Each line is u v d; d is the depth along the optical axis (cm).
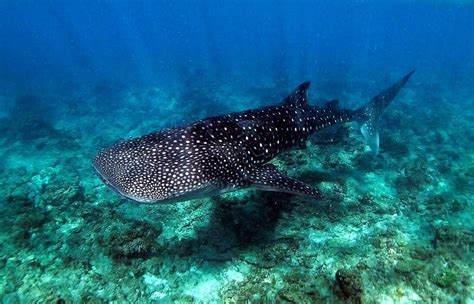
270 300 561
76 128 1802
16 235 731
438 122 1662
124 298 590
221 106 2102
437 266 613
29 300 579
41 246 716
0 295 588
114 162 498
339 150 1147
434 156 1190
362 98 2378
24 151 1404
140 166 484
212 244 705
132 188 449
